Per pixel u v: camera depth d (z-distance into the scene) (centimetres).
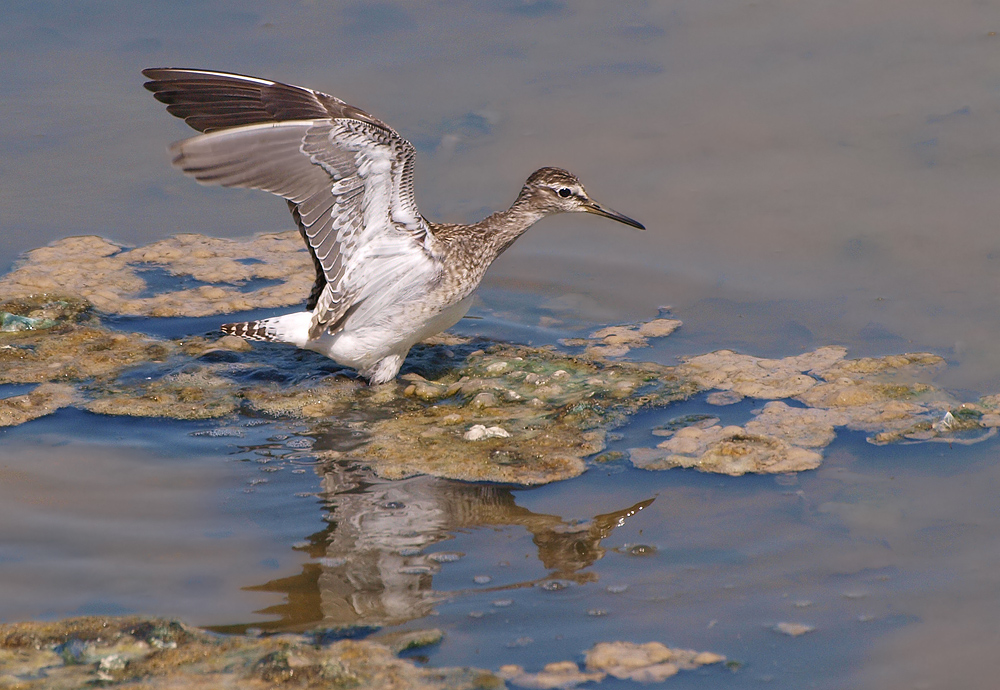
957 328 1235
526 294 1410
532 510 972
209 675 754
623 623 804
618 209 1473
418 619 817
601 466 1045
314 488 1016
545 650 776
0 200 1553
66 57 1783
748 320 1305
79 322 1354
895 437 1053
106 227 1538
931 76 1641
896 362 1189
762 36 1784
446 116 1636
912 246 1358
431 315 1188
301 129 1046
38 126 1659
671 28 1823
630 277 1416
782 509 946
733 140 1565
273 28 1831
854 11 1838
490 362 1275
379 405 1198
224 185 1043
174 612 827
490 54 1766
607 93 1669
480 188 1501
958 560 856
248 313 1367
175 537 929
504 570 878
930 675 735
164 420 1148
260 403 1194
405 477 1036
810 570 856
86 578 867
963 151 1482
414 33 1822
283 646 782
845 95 1622
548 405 1180
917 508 933
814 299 1316
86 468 1045
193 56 1742
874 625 788
